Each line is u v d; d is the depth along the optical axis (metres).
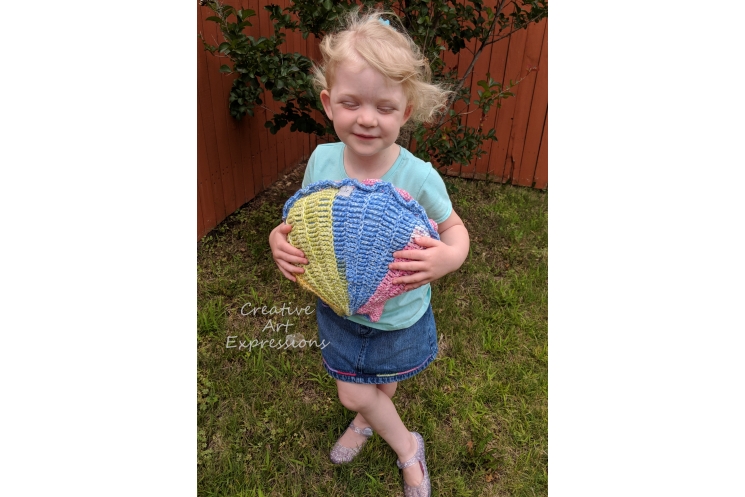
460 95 2.89
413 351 1.47
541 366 2.17
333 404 1.97
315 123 2.69
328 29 2.30
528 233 3.19
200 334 2.25
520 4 3.31
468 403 1.99
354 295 1.23
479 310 2.46
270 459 1.78
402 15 2.79
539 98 3.62
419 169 1.32
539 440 1.86
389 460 1.76
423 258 1.17
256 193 3.39
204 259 2.73
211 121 2.78
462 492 1.70
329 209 1.16
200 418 1.90
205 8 2.53
